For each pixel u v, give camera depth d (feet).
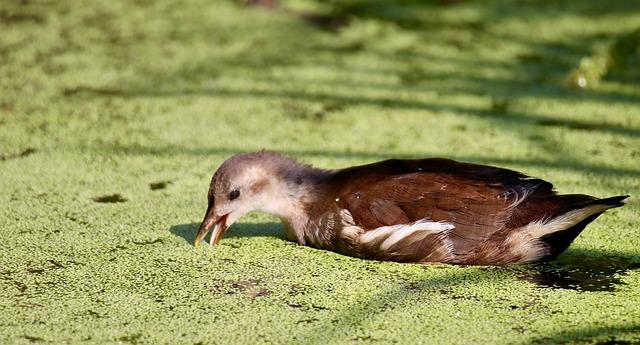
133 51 51.19
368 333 25.54
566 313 26.66
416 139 41.65
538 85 48.75
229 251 31.19
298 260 30.37
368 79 48.88
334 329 25.77
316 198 31.19
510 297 27.66
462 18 58.49
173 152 39.81
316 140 41.34
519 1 61.98
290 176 31.60
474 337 25.31
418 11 59.52
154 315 26.58
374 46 53.57
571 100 46.75
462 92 47.50
